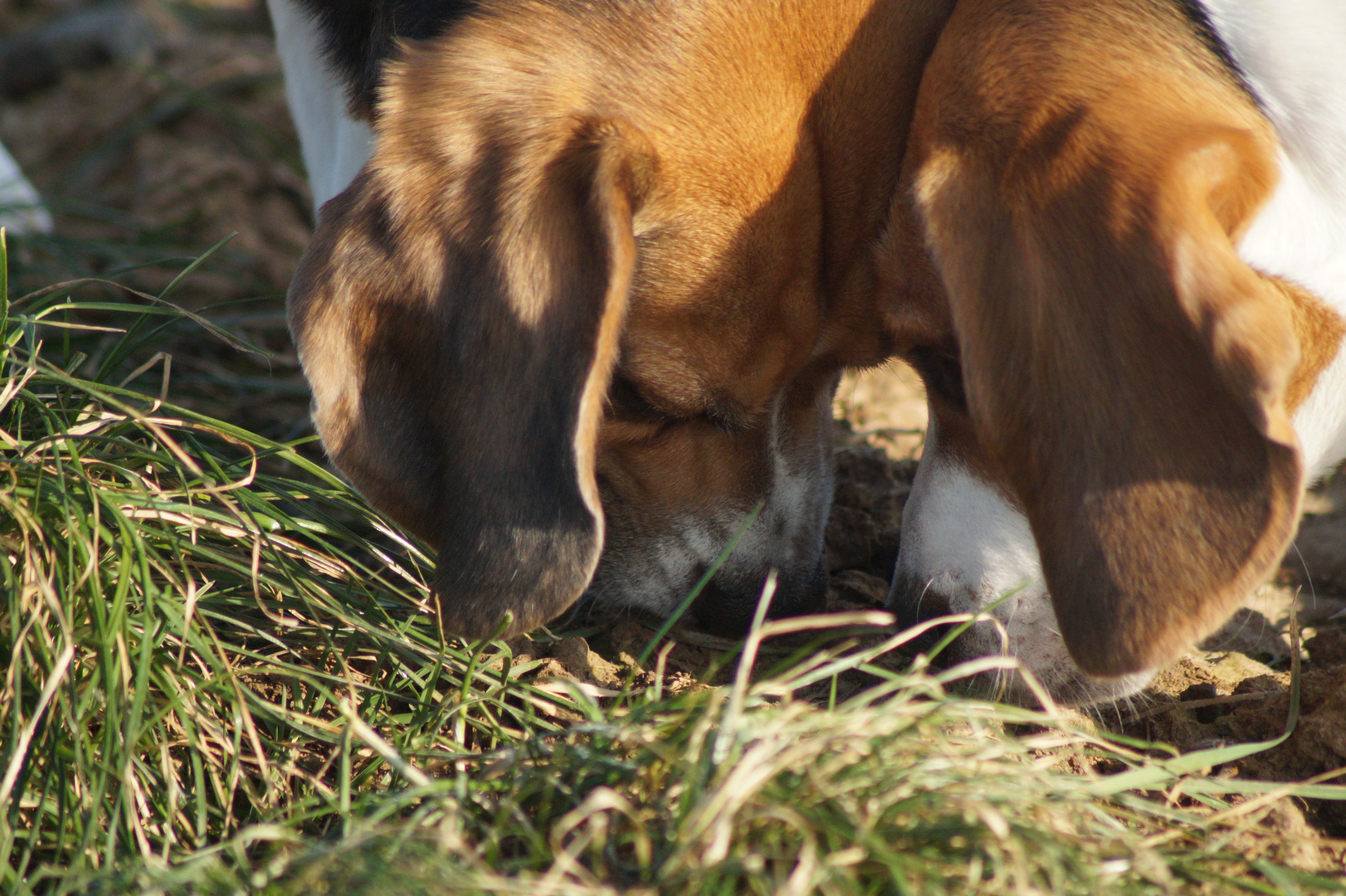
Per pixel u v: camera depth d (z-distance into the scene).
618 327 4.27
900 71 4.77
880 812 3.56
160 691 4.46
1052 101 4.04
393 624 5.02
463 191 4.41
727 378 5.11
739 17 4.66
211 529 5.10
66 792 3.98
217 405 7.49
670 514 5.50
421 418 4.51
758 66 4.68
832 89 4.76
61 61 13.41
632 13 4.64
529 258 4.28
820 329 5.15
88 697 4.00
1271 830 4.04
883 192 4.84
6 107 13.02
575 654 5.11
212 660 4.33
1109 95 4.01
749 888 3.47
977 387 3.98
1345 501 7.29
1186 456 3.79
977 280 3.98
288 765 4.20
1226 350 3.56
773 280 4.91
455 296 4.37
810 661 4.24
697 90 4.63
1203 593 3.81
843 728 3.78
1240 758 4.60
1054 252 3.85
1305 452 4.96
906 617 5.09
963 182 4.08
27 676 4.18
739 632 5.53
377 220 4.48
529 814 3.96
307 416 7.53
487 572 4.39
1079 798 3.88
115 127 12.06
